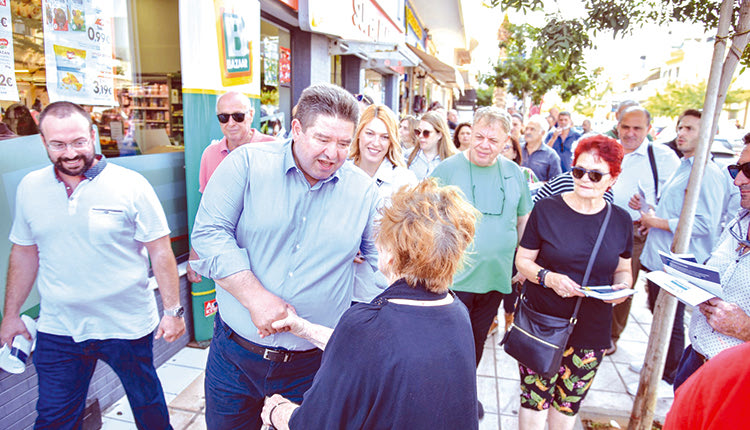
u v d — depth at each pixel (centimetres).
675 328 343
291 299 179
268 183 172
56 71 281
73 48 292
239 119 323
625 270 240
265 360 183
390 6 839
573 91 1329
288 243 176
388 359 110
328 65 679
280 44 575
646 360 265
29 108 264
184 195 387
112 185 207
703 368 107
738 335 186
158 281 228
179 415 295
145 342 227
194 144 350
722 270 213
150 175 349
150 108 365
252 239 176
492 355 393
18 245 209
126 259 215
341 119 159
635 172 396
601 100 2100
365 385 112
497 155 294
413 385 109
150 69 362
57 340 211
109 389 302
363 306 121
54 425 213
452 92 3641
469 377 117
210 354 200
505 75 1596
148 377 233
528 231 247
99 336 214
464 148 493
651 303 371
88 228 203
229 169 173
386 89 1239
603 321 234
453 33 1794
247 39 387
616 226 232
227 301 186
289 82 611
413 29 1253
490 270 290
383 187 290
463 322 123
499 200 293
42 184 202
